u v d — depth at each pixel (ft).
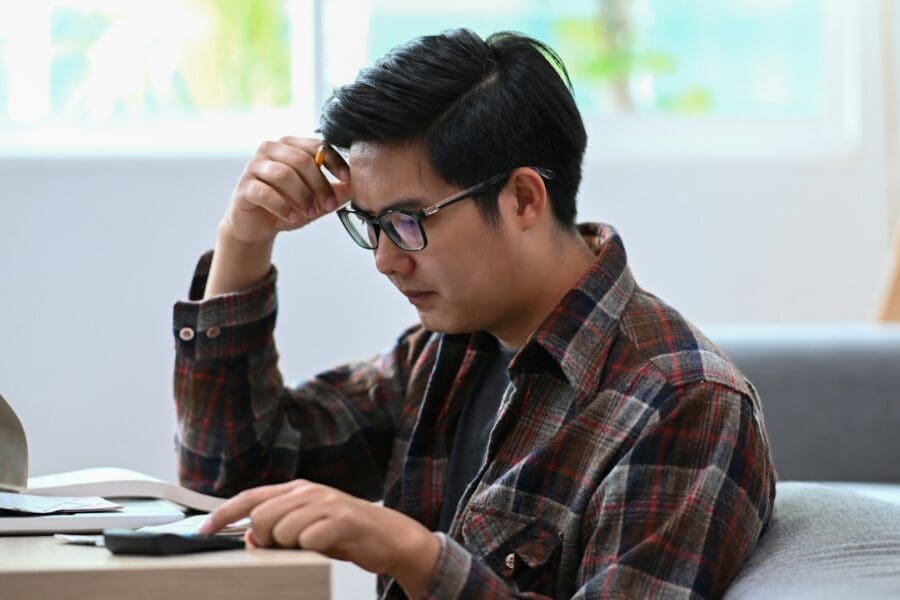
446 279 6.65
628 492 6.00
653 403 6.24
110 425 14.71
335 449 8.39
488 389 7.67
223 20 15.46
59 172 14.65
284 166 7.60
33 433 14.61
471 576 5.32
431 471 7.76
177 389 8.13
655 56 16.67
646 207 16.28
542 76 6.84
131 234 14.78
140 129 15.17
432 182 6.53
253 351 8.05
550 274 6.95
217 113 15.38
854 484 12.93
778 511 7.15
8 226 14.57
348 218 7.13
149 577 4.51
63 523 6.06
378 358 8.69
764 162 16.46
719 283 16.38
